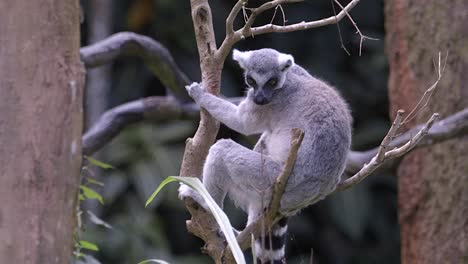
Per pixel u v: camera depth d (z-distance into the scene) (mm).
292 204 8281
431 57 12375
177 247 18984
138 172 17344
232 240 6027
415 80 12492
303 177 8211
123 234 17094
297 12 19172
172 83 12297
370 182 18938
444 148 12156
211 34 7438
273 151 8570
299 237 18953
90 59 11547
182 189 8352
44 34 5719
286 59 8758
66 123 5762
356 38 18000
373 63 19062
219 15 18734
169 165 17516
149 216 17469
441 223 12195
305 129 8375
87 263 8570
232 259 7199
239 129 8656
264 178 8266
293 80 8844
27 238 5609
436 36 12359
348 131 8500
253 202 8391
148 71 19656
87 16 19641
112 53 11734
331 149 8242
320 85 8750
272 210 6785
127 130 17953
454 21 12258
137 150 17875
